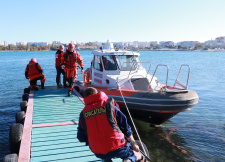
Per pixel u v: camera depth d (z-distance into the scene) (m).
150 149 6.41
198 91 15.16
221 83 18.70
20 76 25.67
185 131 7.76
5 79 23.02
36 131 5.19
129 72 8.54
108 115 2.43
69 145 4.53
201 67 35.72
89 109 2.53
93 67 9.61
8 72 30.67
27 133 4.93
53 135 4.99
